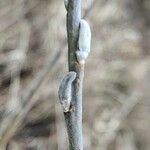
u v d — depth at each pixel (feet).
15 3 1.79
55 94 1.58
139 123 1.80
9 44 1.68
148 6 2.39
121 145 1.70
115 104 1.80
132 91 1.88
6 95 1.49
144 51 2.06
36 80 1.33
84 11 1.33
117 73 1.89
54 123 1.59
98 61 1.85
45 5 1.80
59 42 1.63
